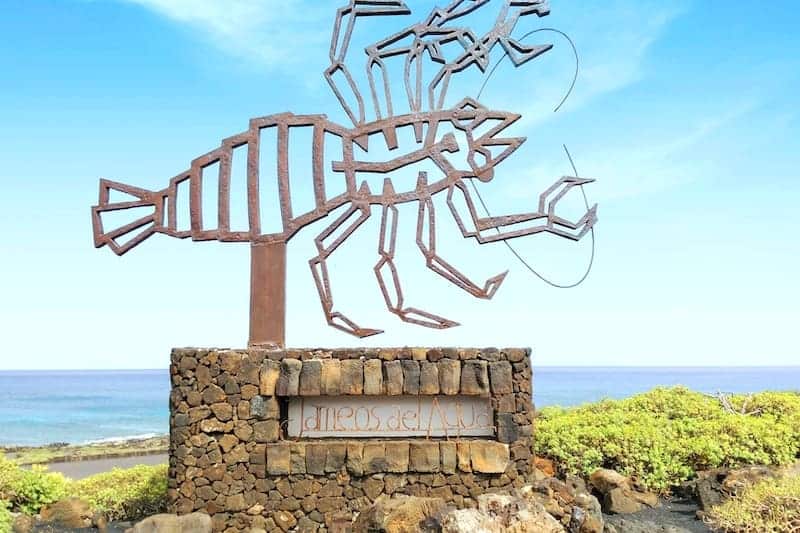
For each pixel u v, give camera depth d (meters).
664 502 9.06
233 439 8.28
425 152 9.28
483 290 9.07
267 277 9.06
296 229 9.16
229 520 8.14
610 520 8.13
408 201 9.21
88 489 10.52
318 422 8.51
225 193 9.28
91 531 8.72
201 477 8.19
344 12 9.73
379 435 8.45
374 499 8.14
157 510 9.62
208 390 8.35
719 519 7.83
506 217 9.22
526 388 8.42
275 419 8.34
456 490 8.15
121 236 9.42
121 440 34.06
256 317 8.98
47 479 9.75
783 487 8.00
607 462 9.87
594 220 9.29
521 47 9.56
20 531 8.35
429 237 9.17
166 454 24.44
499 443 8.23
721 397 12.59
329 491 8.19
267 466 8.19
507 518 6.68
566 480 9.23
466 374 8.34
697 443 9.86
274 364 8.43
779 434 10.06
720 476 9.16
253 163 9.27
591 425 10.77
